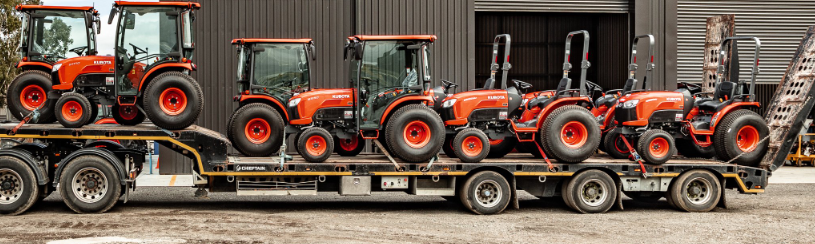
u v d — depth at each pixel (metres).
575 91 10.46
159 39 9.62
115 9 9.45
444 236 7.93
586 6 16.64
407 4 15.91
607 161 10.26
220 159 9.34
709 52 14.12
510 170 9.80
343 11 15.81
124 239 7.39
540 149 10.16
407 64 9.81
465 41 16.09
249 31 15.55
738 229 8.60
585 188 10.05
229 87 15.49
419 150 9.59
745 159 10.46
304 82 10.61
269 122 10.12
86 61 9.62
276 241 7.44
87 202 9.19
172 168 15.53
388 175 9.63
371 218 9.20
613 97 11.54
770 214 9.93
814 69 10.54
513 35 19.30
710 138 10.76
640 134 10.35
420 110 9.63
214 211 9.59
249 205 10.36
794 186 13.55
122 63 9.52
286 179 9.59
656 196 10.94
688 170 10.21
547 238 7.88
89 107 9.29
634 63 11.19
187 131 9.32
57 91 9.67
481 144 9.73
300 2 15.70
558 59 19.39
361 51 9.54
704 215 9.84
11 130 9.00
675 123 10.55
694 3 16.95
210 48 15.45
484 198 9.74
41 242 7.22
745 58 17.38
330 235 7.86
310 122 10.06
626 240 7.81
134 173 9.62
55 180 9.15
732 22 13.63
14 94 9.89
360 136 10.71
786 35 17.44
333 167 9.45
